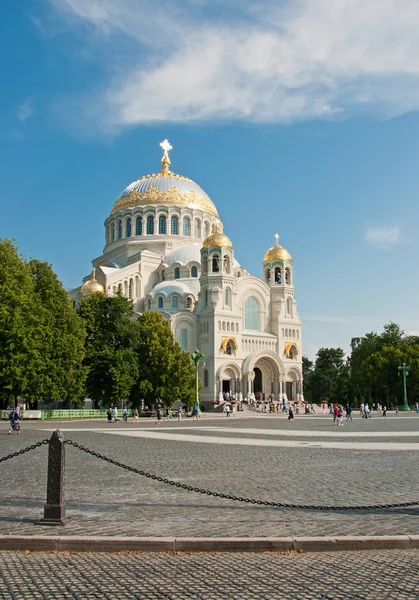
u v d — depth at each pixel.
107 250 143.00
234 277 121.06
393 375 127.62
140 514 14.57
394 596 9.12
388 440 38.44
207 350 116.69
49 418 78.56
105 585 9.66
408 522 13.80
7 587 9.54
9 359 63.31
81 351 76.31
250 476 20.97
